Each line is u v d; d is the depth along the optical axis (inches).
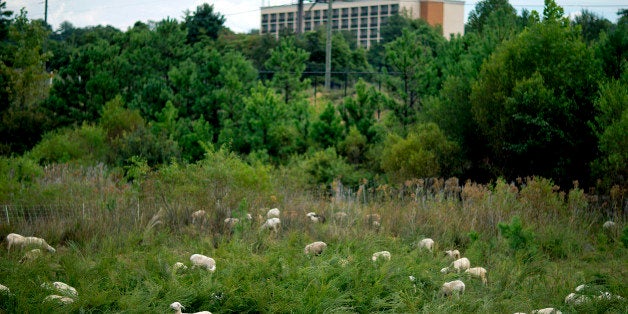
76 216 423.5
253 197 518.9
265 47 2204.7
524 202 505.0
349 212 470.6
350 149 835.4
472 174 713.6
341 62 2209.6
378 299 273.7
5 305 239.1
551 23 679.1
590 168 622.8
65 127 934.4
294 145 880.3
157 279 279.3
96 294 252.8
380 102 896.3
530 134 647.8
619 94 576.7
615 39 664.4
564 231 443.2
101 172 611.5
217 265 321.4
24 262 312.5
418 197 543.8
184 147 831.1
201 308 259.6
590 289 291.6
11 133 886.4
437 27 2532.0
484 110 685.3
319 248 367.9
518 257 367.6
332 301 264.7
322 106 1302.9
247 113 892.0
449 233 432.1
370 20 6082.7
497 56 713.6
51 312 233.8
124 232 396.2
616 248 407.2
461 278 317.1
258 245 379.6
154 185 522.9
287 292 272.4
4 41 1417.3
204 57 1360.7
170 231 424.2
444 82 796.0
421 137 722.2
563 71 653.3
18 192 482.3
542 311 265.1
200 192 514.3
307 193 600.7
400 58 896.9
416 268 319.0
